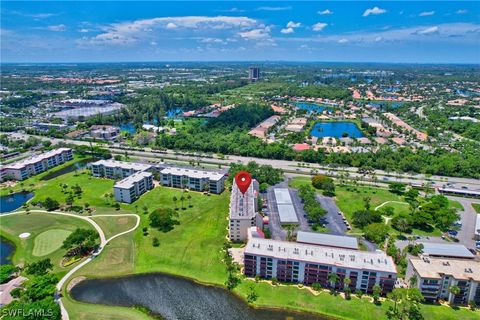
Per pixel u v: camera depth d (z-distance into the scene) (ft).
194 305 474.90
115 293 496.64
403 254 573.33
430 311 454.40
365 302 473.26
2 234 654.53
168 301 482.28
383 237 616.80
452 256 567.18
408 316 445.37
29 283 479.00
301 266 504.43
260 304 473.26
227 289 506.48
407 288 495.00
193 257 579.89
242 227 622.13
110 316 450.71
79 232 586.86
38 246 610.65
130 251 595.88
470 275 467.93
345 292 487.61
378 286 473.67
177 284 517.96
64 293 492.95
